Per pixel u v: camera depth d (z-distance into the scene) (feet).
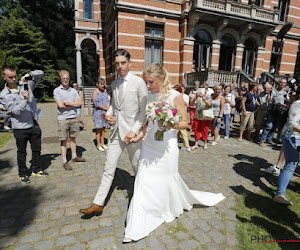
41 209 8.86
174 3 38.58
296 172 13.50
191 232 7.46
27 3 76.38
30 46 68.44
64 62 80.18
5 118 25.22
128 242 6.94
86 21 54.65
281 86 18.81
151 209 7.68
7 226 7.75
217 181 11.76
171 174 7.88
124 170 13.05
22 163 11.11
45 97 72.23
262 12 41.34
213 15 37.32
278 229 7.73
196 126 17.63
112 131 8.39
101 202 8.07
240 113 24.79
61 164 14.02
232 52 44.55
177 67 41.19
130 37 36.68
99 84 16.52
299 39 52.75
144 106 8.04
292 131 9.04
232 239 7.16
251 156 16.38
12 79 10.01
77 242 6.96
